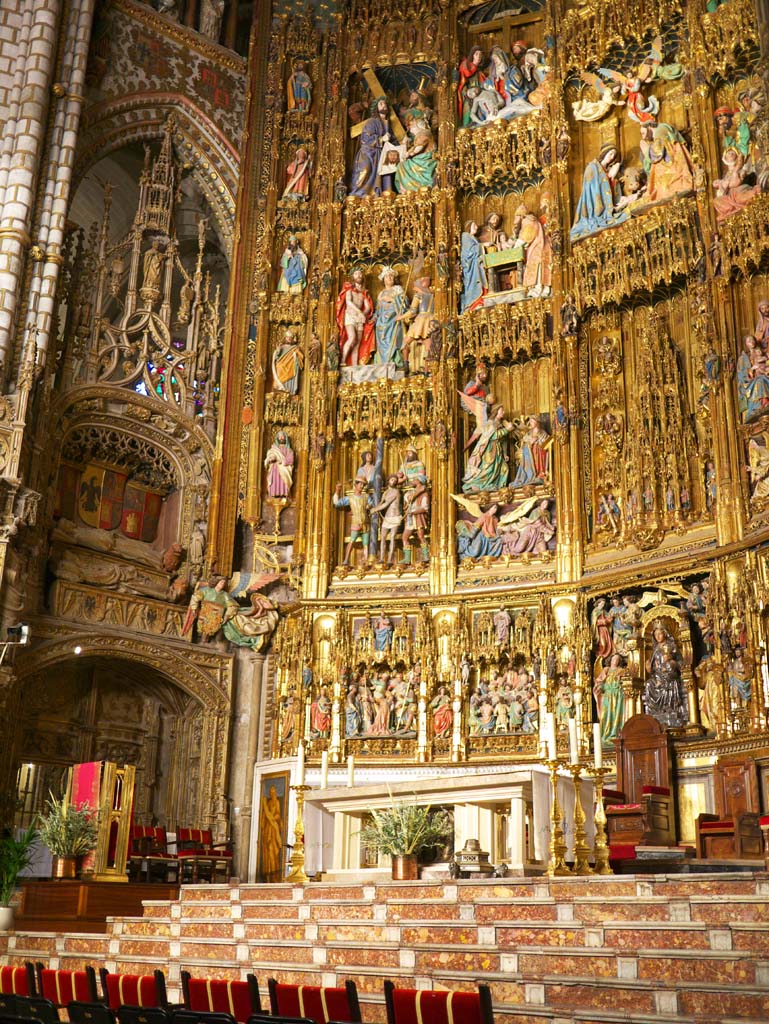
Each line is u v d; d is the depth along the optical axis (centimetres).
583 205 2366
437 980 1080
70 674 2380
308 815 1662
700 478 2055
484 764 2078
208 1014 824
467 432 2384
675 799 1864
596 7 2455
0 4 2444
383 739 2181
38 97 2388
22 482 2144
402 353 2473
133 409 2489
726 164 2144
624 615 2053
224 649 2459
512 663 2164
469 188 2550
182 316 2642
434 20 2717
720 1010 923
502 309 2372
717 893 1063
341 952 1202
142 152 2881
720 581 1912
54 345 2355
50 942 1525
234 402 2520
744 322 2061
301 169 2686
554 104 2448
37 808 2281
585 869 1323
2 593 2080
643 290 2219
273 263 2617
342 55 2734
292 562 2392
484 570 2244
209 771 2364
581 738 2003
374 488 2373
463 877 1398
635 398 2173
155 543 2564
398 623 2256
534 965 1064
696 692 1927
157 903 1532
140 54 2695
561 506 2195
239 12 3031
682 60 2314
